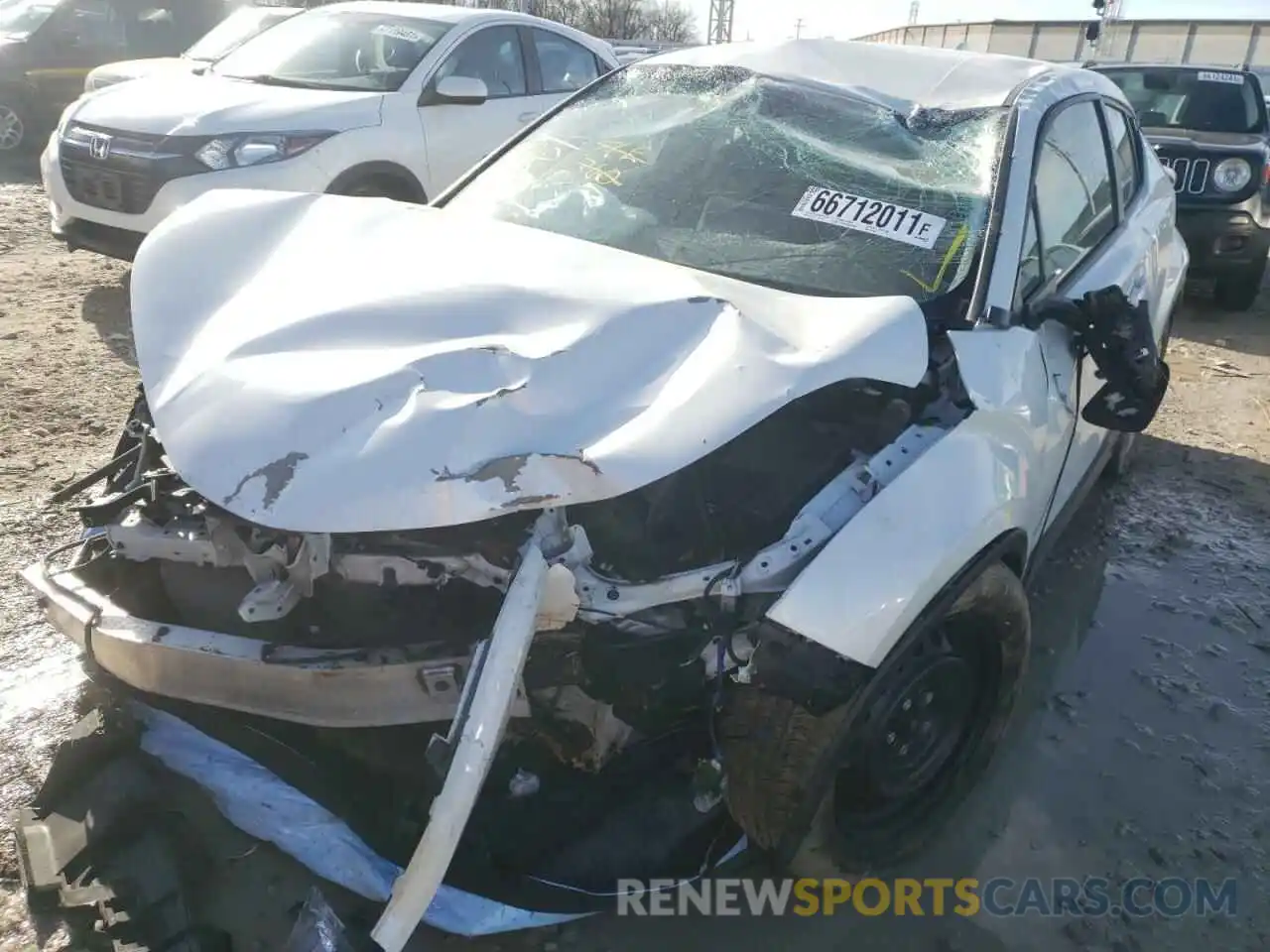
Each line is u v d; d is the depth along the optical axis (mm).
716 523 2348
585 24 46469
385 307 2297
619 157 3389
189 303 2467
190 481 1979
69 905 2191
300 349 2203
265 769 2449
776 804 2127
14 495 3906
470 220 2846
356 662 2053
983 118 3152
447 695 2066
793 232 2988
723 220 3078
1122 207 3906
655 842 2324
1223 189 7277
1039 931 2424
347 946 1771
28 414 4598
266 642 2125
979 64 3521
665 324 2264
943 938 2387
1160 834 2727
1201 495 4715
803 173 3141
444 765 1800
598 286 2396
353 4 7367
